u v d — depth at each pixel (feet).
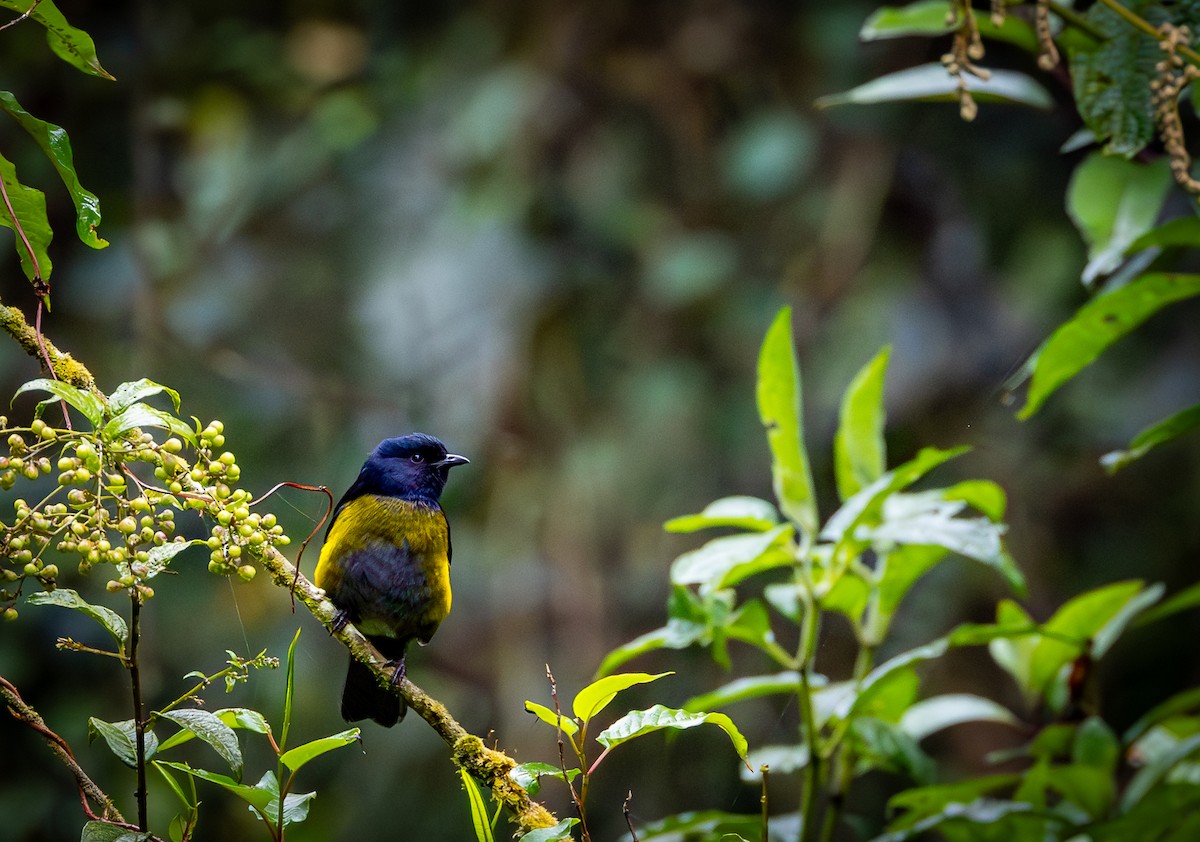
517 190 41.86
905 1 41.78
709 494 40.45
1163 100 15.33
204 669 34.96
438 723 13.98
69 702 33.63
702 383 41.16
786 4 43.45
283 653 35.58
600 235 42.11
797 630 37.29
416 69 44.09
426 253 41.19
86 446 11.44
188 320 39.32
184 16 42.27
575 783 36.83
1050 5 17.04
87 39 13.21
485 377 39.83
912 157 42.06
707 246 41.83
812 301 41.45
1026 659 19.54
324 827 35.50
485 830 12.95
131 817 32.83
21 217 13.43
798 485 17.97
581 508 39.60
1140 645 40.68
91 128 38.93
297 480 38.63
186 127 41.57
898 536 16.75
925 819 18.47
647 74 43.32
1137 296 16.34
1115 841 16.98
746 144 42.32
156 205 39.93
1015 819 17.03
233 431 38.37
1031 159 41.27
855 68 42.42
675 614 17.53
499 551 38.96
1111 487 40.22
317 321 40.88
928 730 19.34
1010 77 19.35
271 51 43.19
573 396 40.81
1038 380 17.65
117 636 11.82
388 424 39.52
